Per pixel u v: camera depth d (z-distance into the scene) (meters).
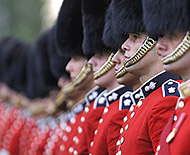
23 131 33.56
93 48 16.28
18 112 35.03
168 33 10.98
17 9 65.25
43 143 27.27
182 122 10.63
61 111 25.19
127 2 13.32
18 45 35.16
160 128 11.85
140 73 13.22
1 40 36.97
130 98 15.06
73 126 20.36
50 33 23.19
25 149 32.84
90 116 17.03
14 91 35.78
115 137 14.75
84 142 18.00
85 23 16.56
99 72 16.06
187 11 10.59
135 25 13.02
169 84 12.46
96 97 18.11
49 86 26.69
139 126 12.62
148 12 11.58
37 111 29.14
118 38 13.88
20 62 33.97
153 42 12.66
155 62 12.88
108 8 15.09
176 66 10.90
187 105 10.81
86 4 16.55
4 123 37.22
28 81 31.83
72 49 18.41
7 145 36.00
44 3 61.94
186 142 10.35
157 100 12.45
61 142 23.33
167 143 10.80
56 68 22.38
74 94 20.00
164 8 10.98
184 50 10.67
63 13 18.58
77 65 18.52
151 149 12.34
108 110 15.83
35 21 62.41
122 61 14.12
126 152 12.84
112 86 16.03
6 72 36.28
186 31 10.65
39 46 26.52
